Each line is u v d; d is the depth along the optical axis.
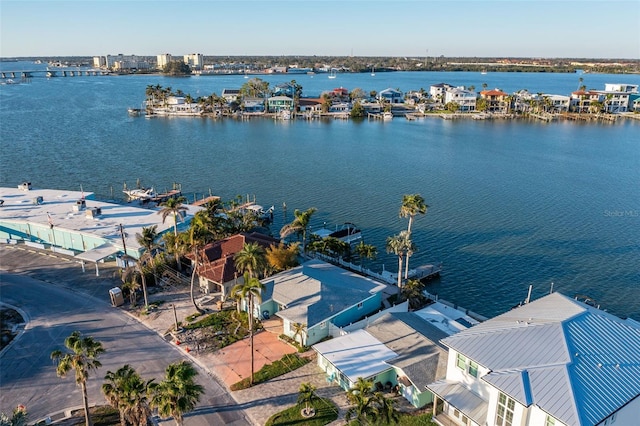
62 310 64.12
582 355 38.69
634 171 151.25
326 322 58.88
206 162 160.25
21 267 77.12
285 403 47.47
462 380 43.78
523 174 147.75
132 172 146.50
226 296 68.19
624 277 82.00
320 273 69.06
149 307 65.44
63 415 45.19
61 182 134.88
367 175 146.00
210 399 48.00
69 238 84.75
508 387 36.69
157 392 37.25
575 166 157.75
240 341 58.34
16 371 51.41
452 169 154.00
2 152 165.62
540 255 90.19
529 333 41.94
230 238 78.88
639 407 37.25
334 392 49.12
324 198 124.31
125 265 73.06
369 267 85.44
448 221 107.44
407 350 51.81
